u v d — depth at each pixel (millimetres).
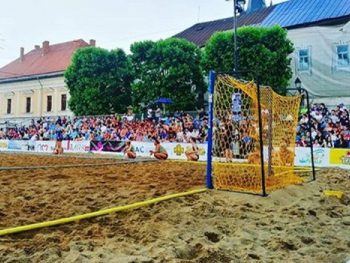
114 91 32844
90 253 4367
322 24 27594
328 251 4938
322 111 20766
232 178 9461
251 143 10750
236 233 5582
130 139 24594
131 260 4156
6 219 5824
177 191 8375
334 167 17125
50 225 5492
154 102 29312
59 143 27141
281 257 4656
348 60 26547
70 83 33844
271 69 25531
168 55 29156
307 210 7160
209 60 27109
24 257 4156
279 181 9758
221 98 9703
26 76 47000
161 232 5402
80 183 9539
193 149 20953
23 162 17406
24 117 47375
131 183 9602
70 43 51219
